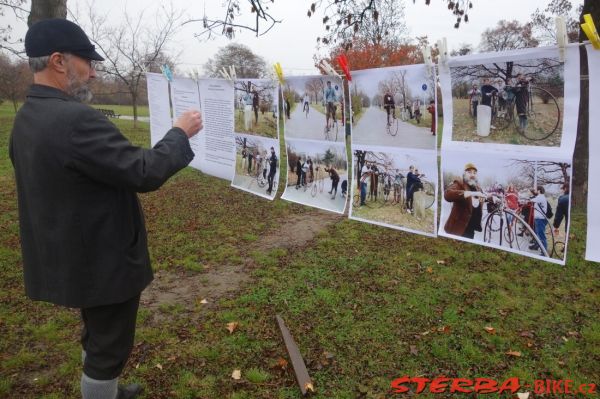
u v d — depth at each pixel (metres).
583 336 3.29
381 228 6.10
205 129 5.27
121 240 1.89
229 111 4.84
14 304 3.87
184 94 5.53
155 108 6.18
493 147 2.48
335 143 3.48
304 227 6.26
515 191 2.44
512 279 4.34
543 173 2.31
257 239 5.74
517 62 2.29
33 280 1.96
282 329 3.31
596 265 4.57
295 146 3.89
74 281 1.83
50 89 1.81
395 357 3.07
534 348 3.16
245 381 2.82
